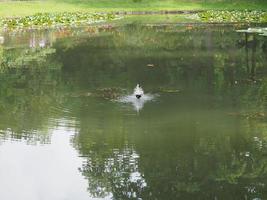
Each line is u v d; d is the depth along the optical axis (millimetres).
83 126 12984
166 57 23594
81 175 10445
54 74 19688
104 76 19188
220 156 11125
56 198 9516
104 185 9969
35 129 12820
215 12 43562
